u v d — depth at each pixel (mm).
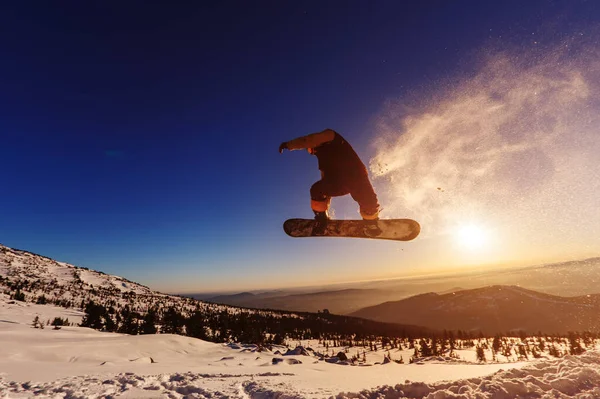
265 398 6957
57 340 36875
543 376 5602
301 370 16188
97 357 28250
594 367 5762
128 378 9875
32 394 8258
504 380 5242
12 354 24906
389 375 11664
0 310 90938
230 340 113438
